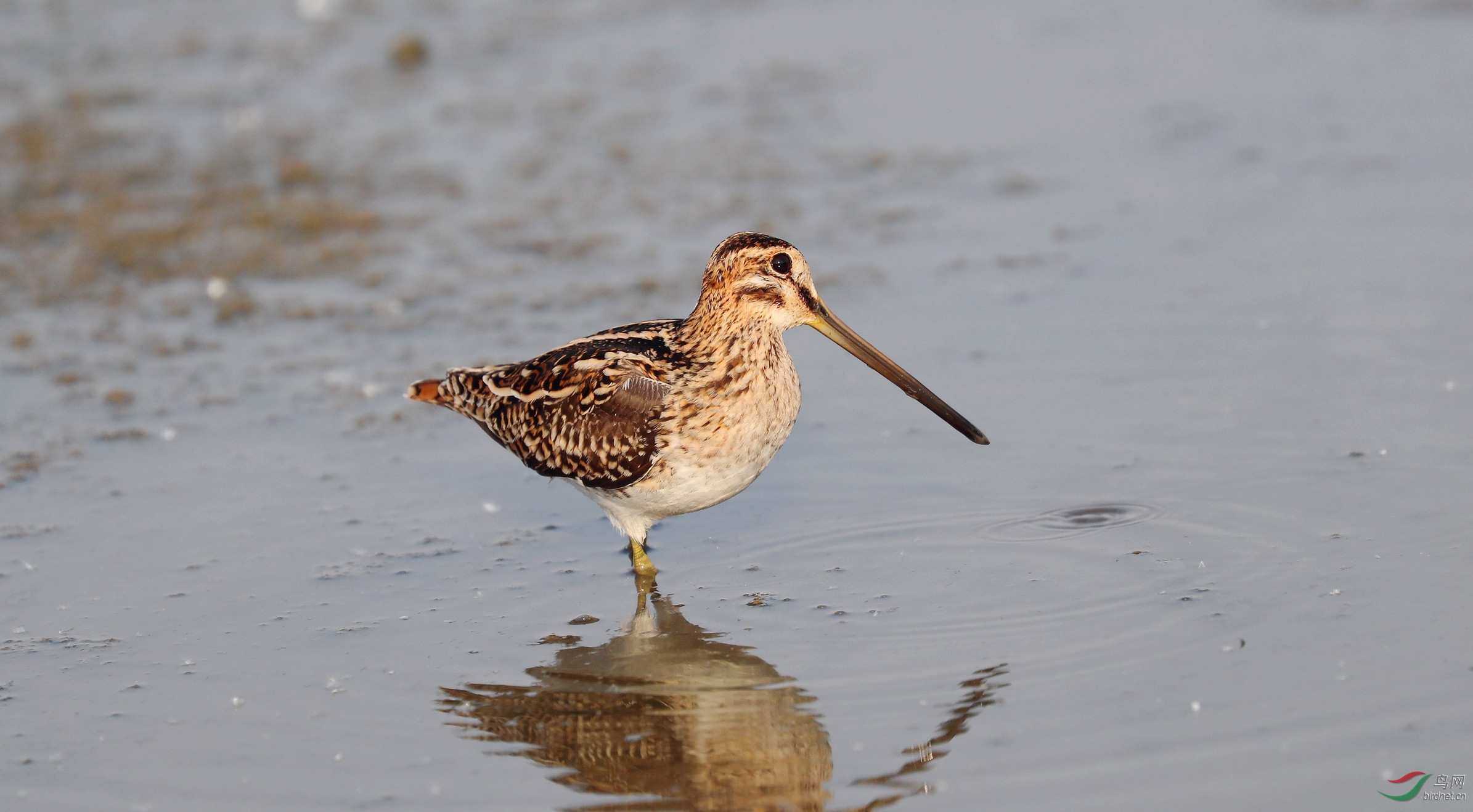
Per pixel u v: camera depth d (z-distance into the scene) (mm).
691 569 11328
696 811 8266
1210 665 9281
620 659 10000
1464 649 9219
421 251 17844
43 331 16047
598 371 11289
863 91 22125
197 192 19531
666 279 16656
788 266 11211
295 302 16672
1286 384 13461
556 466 11609
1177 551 10875
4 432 13781
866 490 12383
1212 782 8133
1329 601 9938
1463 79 20688
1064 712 8906
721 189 19234
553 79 23234
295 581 11203
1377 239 16312
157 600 10922
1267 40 22891
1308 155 18781
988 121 20812
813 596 10688
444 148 20812
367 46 24844
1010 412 13461
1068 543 11164
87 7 26688
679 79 22969
